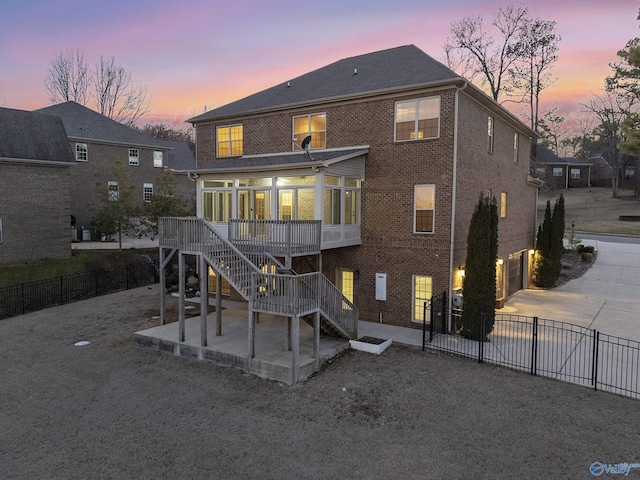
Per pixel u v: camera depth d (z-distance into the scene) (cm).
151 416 907
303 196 1498
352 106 1606
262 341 1298
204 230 1256
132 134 3853
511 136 1994
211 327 1464
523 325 1487
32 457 762
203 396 999
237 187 1612
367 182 1583
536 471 679
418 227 1488
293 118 1761
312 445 777
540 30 3759
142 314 1716
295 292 1050
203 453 762
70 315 1733
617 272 2439
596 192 5544
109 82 6216
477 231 1329
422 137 1469
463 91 1436
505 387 995
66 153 2627
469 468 693
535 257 2258
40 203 2503
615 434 783
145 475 702
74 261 2541
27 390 1053
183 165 4397
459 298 1409
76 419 901
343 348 1271
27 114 2648
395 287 1530
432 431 810
